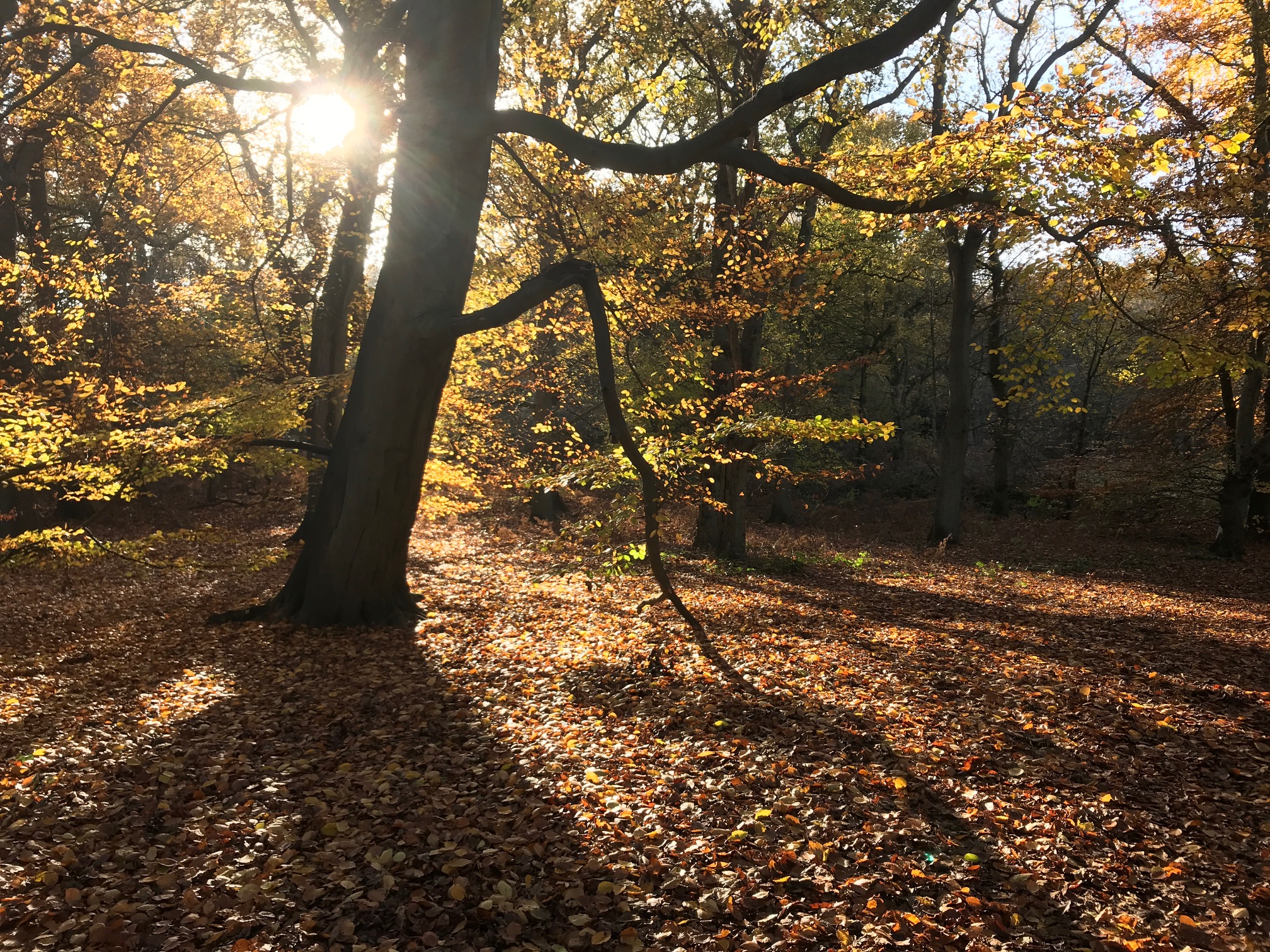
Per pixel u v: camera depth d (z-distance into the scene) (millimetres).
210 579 14109
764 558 16625
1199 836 4094
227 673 7777
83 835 4305
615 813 4473
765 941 3328
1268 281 10930
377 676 7551
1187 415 21281
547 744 5609
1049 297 12031
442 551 16891
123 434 8867
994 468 28438
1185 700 6348
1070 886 3662
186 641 9117
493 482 14195
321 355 17516
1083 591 13430
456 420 14523
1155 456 21109
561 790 4789
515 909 3586
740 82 15703
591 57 16000
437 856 4062
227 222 17688
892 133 21406
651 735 5781
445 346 9102
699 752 5375
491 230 13086
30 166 18109
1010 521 25625
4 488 14992
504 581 13047
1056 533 22531
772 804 4566
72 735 5961
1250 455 17688
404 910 3586
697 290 12625
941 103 18312
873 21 13312
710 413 12258
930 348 32375
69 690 7312
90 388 9820
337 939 3398
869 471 30406
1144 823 4246
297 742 5871
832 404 27984
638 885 3775
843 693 6676
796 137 19000
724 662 7711
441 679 7418
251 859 4043
